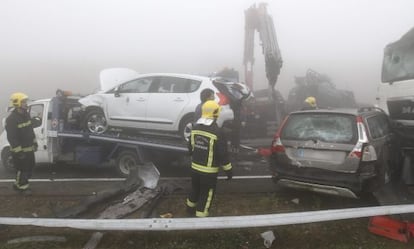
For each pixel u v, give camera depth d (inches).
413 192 243.8
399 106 276.2
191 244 188.4
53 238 194.1
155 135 326.3
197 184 213.3
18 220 192.4
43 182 312.7
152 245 188.4
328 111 232.7
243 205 243.9
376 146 218.5
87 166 385.4
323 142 222.8
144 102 325.4
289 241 192.2
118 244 189.8
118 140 325.1
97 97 348.2
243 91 322.7
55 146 345.4
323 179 219.6
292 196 257.3
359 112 230.4
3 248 185.8
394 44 282.0
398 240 190.2
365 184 211.8
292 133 239.3
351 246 185.3
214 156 203.8
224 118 305.0
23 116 269.4
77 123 358.6
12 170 366.9
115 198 252.2
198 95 307.1
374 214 186.7
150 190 258.2
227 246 186.7
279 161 240.8
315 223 211.2
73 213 224.2
